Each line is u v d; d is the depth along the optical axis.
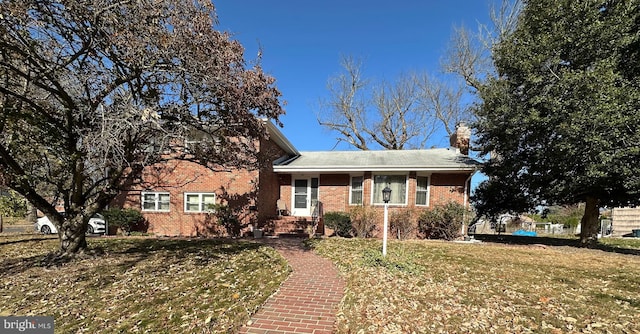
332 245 10.33
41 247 9.45
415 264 7.43
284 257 8.36
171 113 6.91
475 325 4.25
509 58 10.26
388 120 26.38
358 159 15.00
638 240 15.20
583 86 8.26
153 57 5.58
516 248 10.34
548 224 21.94
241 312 4.59
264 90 7.52
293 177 15.35
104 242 10.62
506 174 11.49
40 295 5.26
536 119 9.15
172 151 8.02
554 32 9.25
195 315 4.49
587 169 8.58
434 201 13.39
